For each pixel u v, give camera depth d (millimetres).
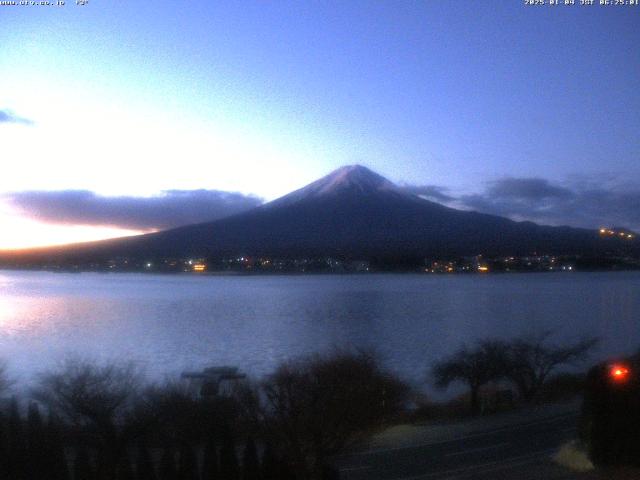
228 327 63719
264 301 94938
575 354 33656
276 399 18078
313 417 17297
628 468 10922
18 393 25203
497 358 31094
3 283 155250
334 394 18703
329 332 57969
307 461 16562
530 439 19016
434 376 31438
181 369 34531
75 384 20641
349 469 16328
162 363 38312
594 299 89875
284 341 51281
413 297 98875
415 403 27031
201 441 17406
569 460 12266
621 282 129625
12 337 57219
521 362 30734
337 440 17312
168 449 15195
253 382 23641
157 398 19453
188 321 69875
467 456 17156
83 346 50125
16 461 14227
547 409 24859
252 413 17469
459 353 37469
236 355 42594
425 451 18219
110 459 15305
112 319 72062
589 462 11547
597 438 11297
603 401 11273
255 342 51094
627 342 46281
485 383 30391
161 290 123875
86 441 17891
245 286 136000
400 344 47531
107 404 18734
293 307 85062
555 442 18203
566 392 29297
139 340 54344
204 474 12961
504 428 21219
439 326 61188
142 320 71188
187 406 18469
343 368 21391
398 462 16875
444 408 26781
